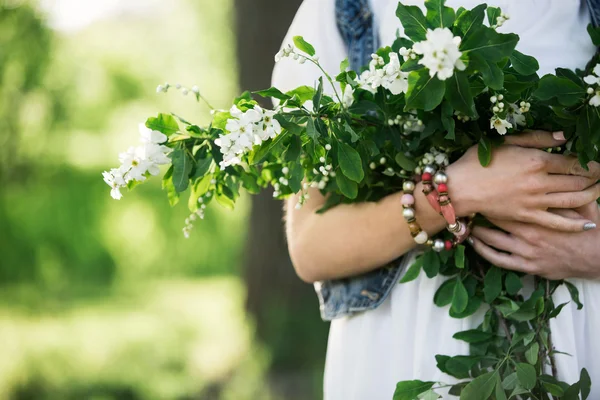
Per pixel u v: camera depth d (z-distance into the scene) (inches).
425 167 50.3
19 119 368.8
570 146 49.8
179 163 48.5
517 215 49.6
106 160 547.2
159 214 553.0
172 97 658.2
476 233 51.8
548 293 51.2
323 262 55.1
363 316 55.5
